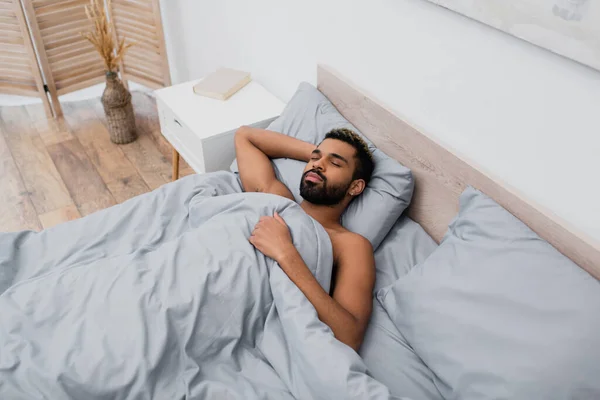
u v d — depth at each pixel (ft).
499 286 3.76
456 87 4.63
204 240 4.40
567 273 3.64
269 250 4.29
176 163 7.61
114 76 8.36
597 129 3.68
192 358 3.90
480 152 4.62
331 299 4.12
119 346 3.74
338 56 5.91
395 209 5.07
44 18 8.65
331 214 5.10
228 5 7.59
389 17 5.03
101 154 8.72
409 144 5.22
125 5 9.07
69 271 4.24
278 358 3.94
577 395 3.18
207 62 8.93
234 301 4.09
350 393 3.44
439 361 3.81
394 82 5.28
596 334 3.28
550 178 4.11
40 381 3.55
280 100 7.09
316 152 5.12
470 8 4.14
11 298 4.06
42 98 9.36
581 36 3.49
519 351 3.44
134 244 4.95
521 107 4.14
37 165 8.41
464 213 4.45
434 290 4.03
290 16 6.43
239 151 5.72
